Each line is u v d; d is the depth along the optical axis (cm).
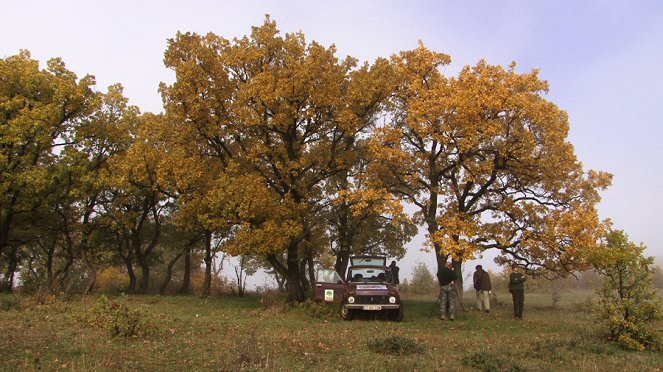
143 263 3119
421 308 2194
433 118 1756
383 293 1686
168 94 2112
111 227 2902
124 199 2841
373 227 2861
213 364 832
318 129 2278
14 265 2992
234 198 1912
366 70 2105
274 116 2056
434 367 856
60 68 2628
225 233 2836
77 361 806
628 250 1173
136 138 2647
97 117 2814
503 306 2328
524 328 1511
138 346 967
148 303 2136
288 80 1978
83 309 1577
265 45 2159
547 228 1773
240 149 2320
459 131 1739
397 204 1780
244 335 1183
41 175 2342
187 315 1673
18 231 2806
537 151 1795
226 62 2152
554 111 1719
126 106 2959
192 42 2138
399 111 2230
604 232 1667
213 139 2217
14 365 769
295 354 948
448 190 2067
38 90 2534
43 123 2352
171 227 3191
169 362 840
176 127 2180
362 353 977
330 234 2873
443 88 1781
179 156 2098
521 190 1980
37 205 2541
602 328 1253
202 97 2092
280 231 1962
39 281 2350
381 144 1914
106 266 3462
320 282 2073
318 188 2608
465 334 1371
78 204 2942
